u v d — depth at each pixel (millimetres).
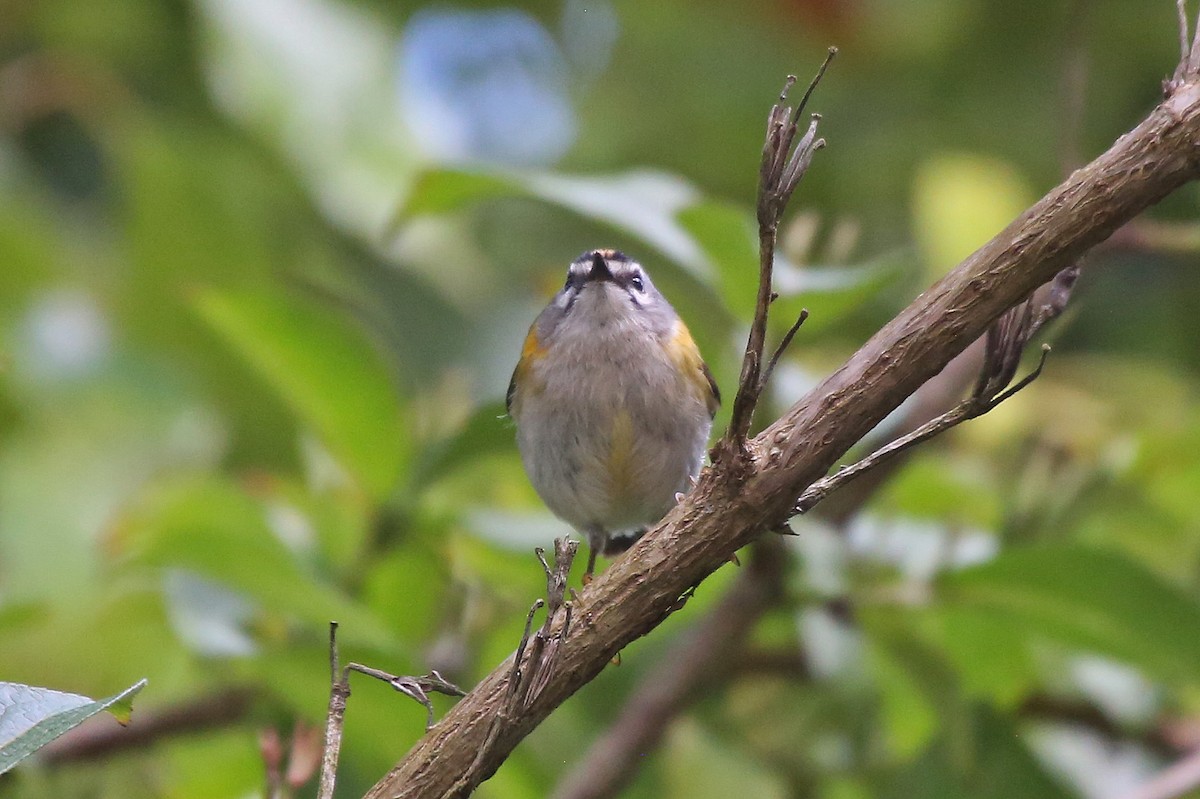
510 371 13617
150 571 9125
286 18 13695
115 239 14078
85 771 9195
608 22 16484
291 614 8477
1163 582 8102
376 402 9453
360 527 9852
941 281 5004
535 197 8938
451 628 9938
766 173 4785
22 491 11156
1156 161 4785
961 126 14953
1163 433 10172
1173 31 14586
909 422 9500
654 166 15555
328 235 14133
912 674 9516
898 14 14891
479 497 11164
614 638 4977
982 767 9469
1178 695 10562
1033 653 10297
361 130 13773
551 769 9914
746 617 9062
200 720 9297
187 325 13000
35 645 9398
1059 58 14875
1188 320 14375
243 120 13430
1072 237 4844
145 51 14672
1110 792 9961
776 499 4953
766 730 10531
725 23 15555
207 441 12312
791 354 8945
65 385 11883
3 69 14336
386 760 8492
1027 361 12172
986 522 10672
